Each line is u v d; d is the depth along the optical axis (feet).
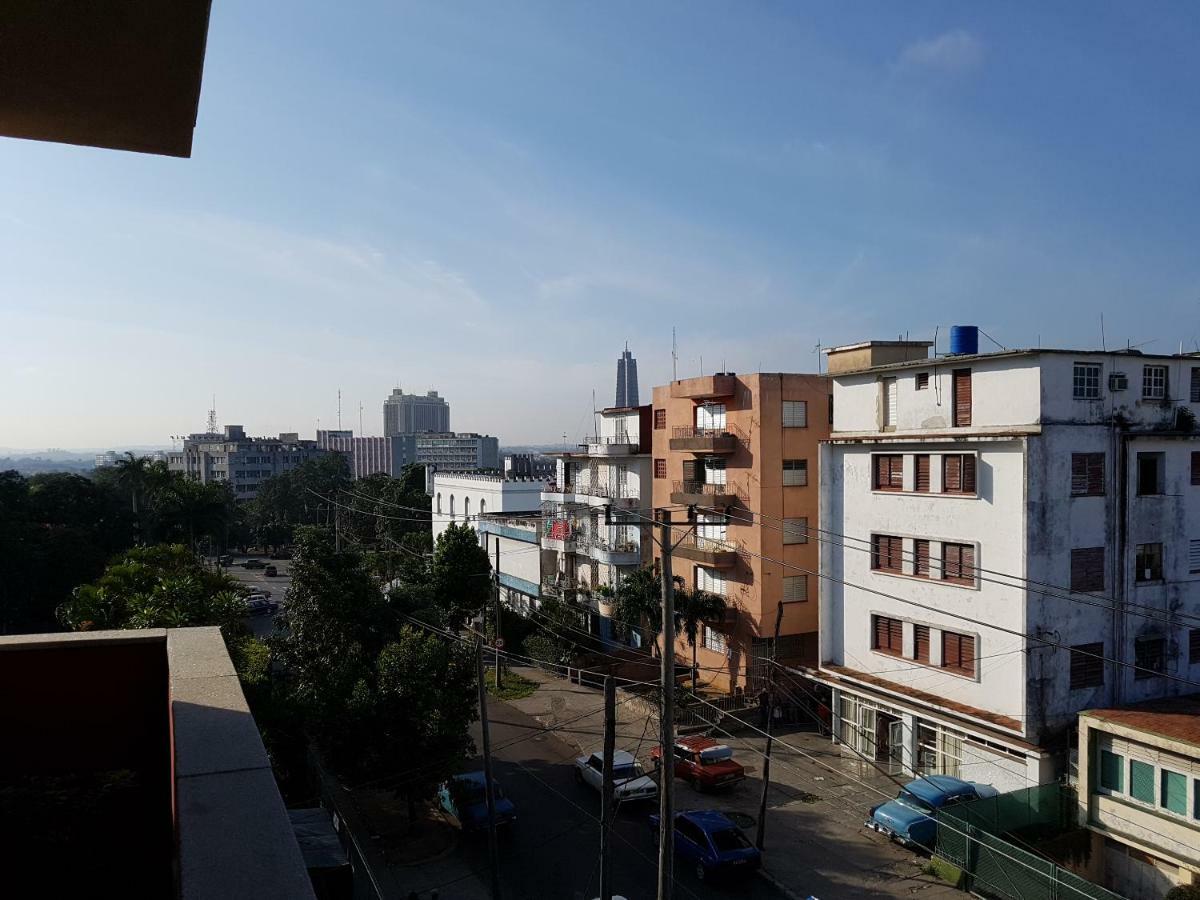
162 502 209.46
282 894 9.43
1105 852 73.05
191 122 12.32
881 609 95.81
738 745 105.40
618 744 105.29
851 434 100.83
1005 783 81.05
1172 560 86.02
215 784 12.09
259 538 330.13
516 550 181.27
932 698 87.92
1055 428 79.61
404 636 82.48
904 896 68.90
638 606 120.67
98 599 102.89
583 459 168.66
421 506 265.54
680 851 75.25
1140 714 73.61
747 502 121.39
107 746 19.15
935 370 89.40
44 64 10.32
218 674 16.74
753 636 118.93
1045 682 78.54
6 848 18.07
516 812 86.07
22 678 18.52
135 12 9.36
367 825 82.84
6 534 147.13
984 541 83.15
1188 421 86.99
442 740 76.23
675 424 138.51
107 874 18.62
